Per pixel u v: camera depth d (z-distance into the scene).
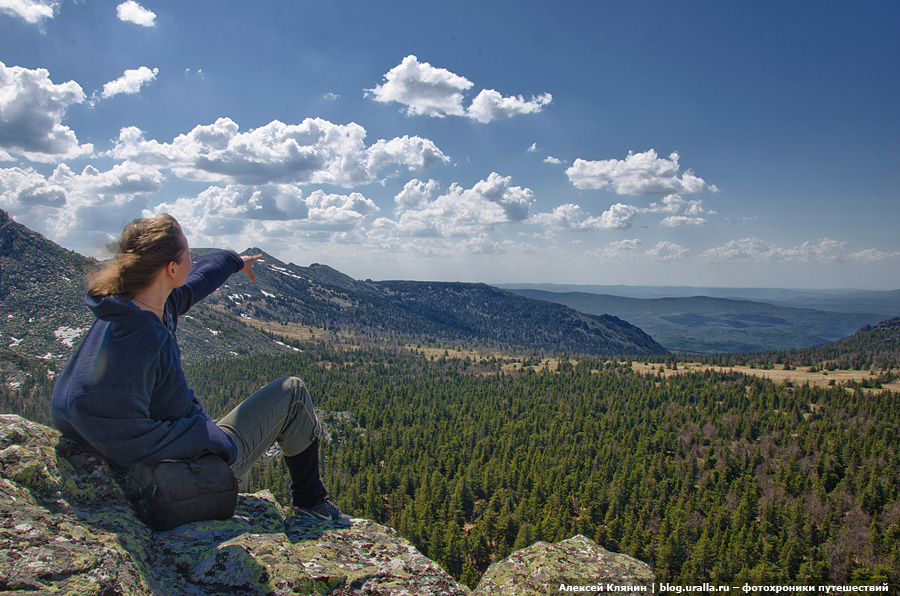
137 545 3.22
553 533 93.88
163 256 3.45
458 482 113.75
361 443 147.62
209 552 3.38
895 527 93.75
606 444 155.00
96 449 3.52
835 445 144.50
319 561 4.03
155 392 3.71
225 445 3.90
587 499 111.31
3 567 2.41
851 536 94.50
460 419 182.75
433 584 4.11
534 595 3.88
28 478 3.24
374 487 115.06
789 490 121.25
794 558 88.50
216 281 4.68
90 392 3.36
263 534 3.98
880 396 197.88
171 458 3.62
